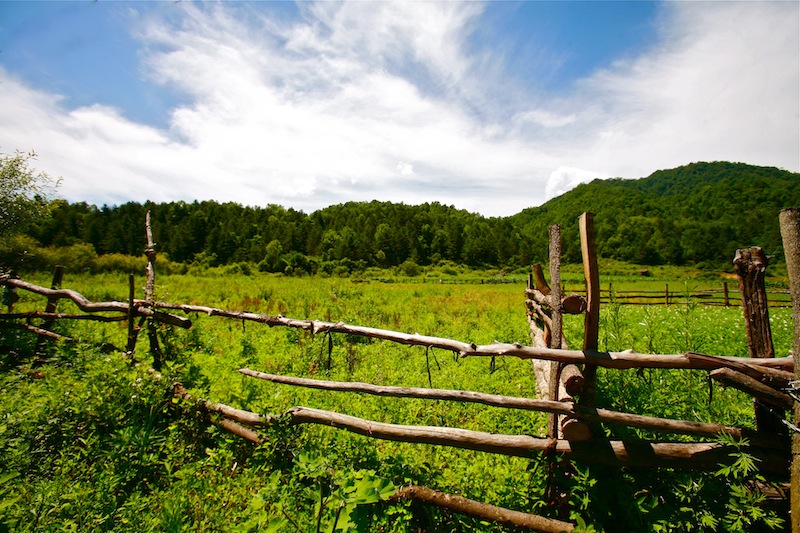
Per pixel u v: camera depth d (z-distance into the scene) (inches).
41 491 129.1
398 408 198.4
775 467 105.3
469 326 467.5
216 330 374.6
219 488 139.6
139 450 154.4
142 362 207.5
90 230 3442.4
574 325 283.9
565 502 120.6
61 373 215.0
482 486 132.8
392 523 120.1
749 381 102.4
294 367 261.1
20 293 559.8
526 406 122.1
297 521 119.2
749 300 110.8
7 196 586.6
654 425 112.4
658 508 109.9
